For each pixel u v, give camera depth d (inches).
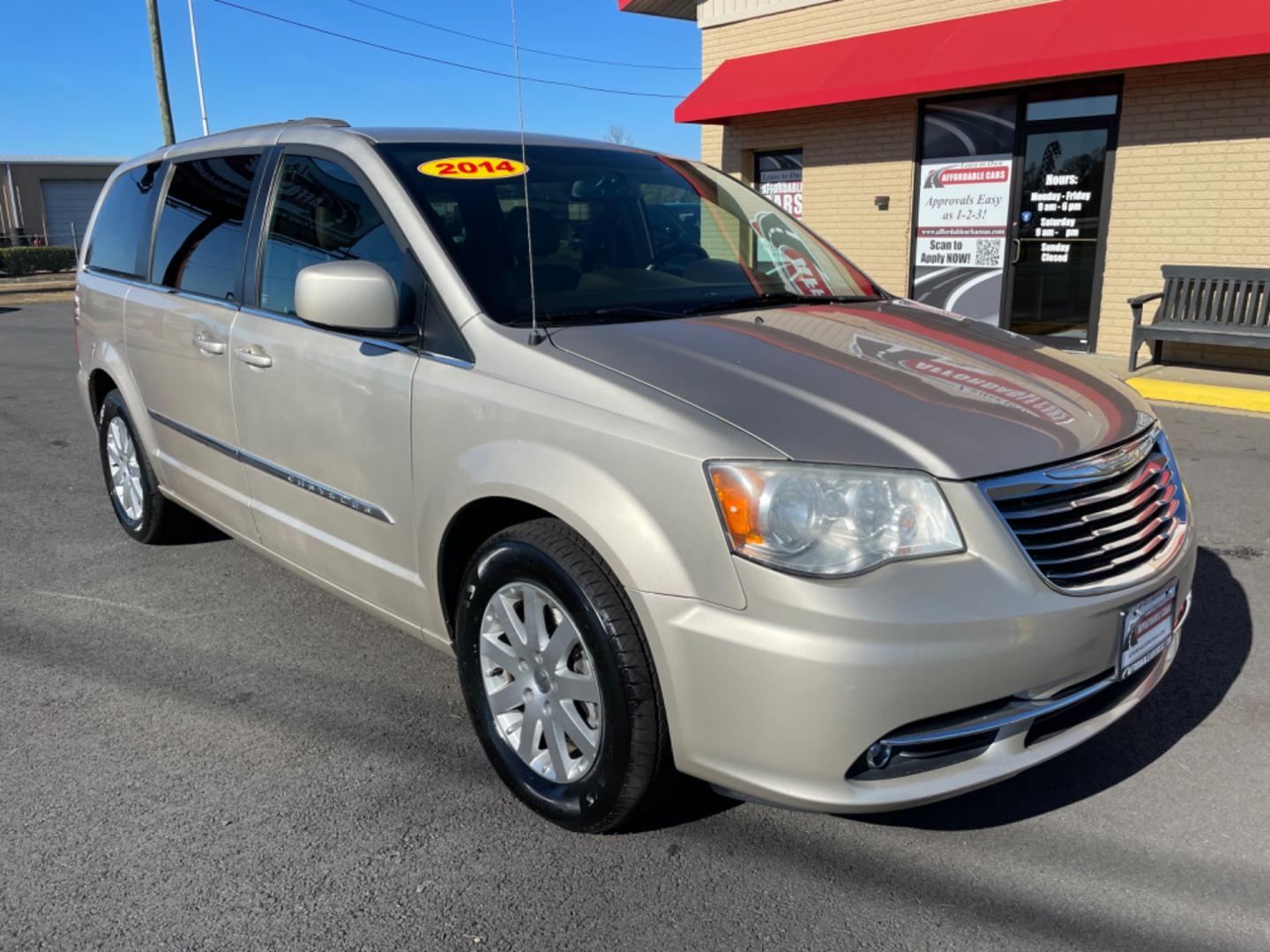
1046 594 88.3
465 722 128.6
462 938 90.4
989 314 439.8
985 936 89.8
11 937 90.3
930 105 439.5
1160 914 92.2
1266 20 322.0
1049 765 116.8
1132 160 383.6
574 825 102.4
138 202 183.9
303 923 92.3
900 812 108.7
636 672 92.4
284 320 134.6
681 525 88.2
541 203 129.3
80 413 335.0
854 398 95.6
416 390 111.7
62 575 180.5
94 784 114.8
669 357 101.5
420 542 114.2
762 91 464.8
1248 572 174.1
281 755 120.9
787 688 83.8
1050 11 384.5
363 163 127.7
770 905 94.3
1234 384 332.2
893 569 84.7
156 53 987.9
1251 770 114.7
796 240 155.9
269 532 144.2
